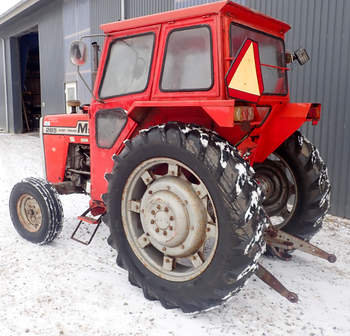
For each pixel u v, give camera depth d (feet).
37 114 59.06
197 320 7.70
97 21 32.40
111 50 9.17
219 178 6.79
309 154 9.96
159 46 8.13
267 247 10.48
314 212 10.00
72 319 7.66
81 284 9.07
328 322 7.68
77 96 37.45
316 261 10.60
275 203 11.01
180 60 7.79
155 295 8.18
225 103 6.68
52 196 11.10
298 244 9.38
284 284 9.21
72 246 11.43
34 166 25.79
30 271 9.70
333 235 12.80
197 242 7.74
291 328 7.47
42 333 7.21
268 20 8.47
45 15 42.50
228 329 7.41
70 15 36.91
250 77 6.98
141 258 8.47
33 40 56.54
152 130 7.77
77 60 8.50
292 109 9.21
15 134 54.13
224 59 7.18
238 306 8.23
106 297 8.52
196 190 7.67
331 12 14.64
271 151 9.96
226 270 6.90
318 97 15.40
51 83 43.50
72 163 12.81
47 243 11.41
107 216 9.00
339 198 15.02
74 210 15.30
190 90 7.62
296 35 15.98
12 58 53.88
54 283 9.09
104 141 9.59
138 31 8.53
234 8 7.22
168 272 8.07
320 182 9.91
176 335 7.21
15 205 11.73
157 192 8.09
